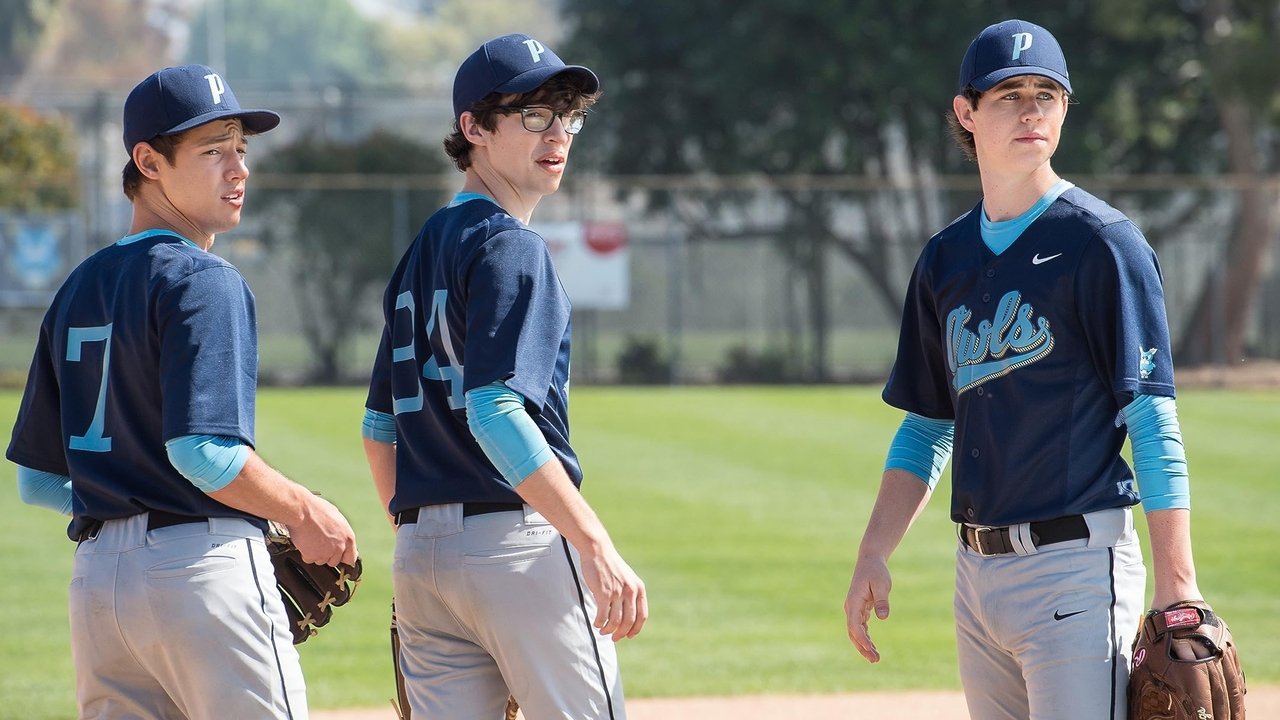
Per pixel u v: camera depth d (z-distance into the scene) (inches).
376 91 5211.6
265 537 478.0
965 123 484.7
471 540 463.5
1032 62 461.7
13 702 874.1
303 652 1025.5
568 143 492.4
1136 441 445.4
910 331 516.7
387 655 1018.7
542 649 463.5
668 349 3592.5
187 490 456.1
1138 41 3636.8
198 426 438.6
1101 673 447.2
